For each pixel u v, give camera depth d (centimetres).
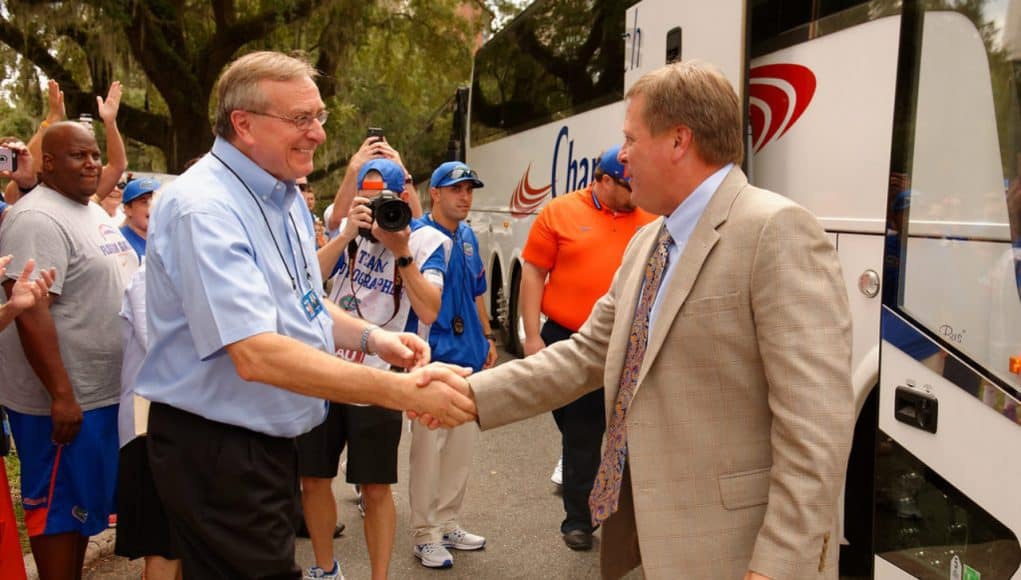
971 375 282
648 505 220
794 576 196
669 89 221
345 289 417
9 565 326
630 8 609
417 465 460
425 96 2880
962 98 295
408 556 476
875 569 321
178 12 1655
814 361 201
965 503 285
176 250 246
